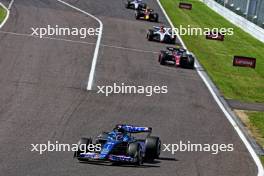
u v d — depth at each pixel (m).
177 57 149.75
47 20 195.62
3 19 187.12
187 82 134.62
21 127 89.06
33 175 68.81
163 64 150.88
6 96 106.00
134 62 149.38
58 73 128.12
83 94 113.62
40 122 92.75
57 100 107.38
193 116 106.88
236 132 99.88
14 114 95.56
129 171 72.81
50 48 153.12
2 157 74.69
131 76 133.38
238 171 79.31
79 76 127.81
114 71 136.50
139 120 99.94
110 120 98.06
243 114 113.69
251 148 91.56
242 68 161.12
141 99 114.62
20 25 180.38
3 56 137.75
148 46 174.50
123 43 173.75
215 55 174.62
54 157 76.62
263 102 126.81
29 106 101.38
